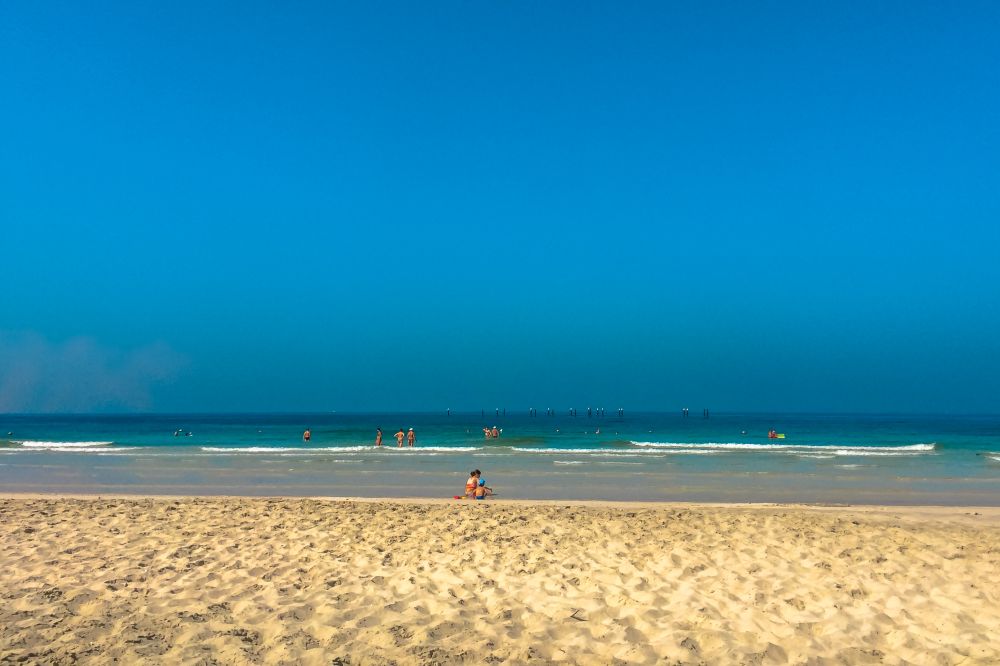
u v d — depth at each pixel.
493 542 10.48
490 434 56.12
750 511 14.76
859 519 13.45
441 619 6.70
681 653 5.83
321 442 52.62
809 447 43.41
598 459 34.56
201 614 6.71
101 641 5.92
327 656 5.66
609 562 9.22
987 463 32.44
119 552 9.59
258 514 13.22
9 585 7.75
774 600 7.45
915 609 7.14
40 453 38.16
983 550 10.10
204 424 115.50
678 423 118.94
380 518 12.75
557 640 6.17
